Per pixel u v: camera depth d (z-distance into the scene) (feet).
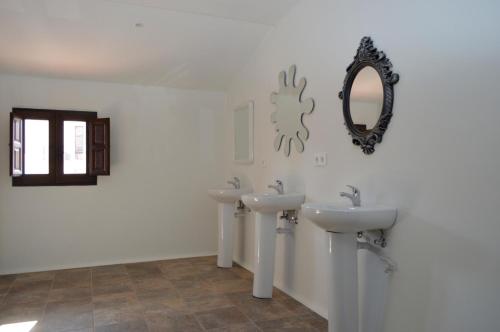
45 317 10.18
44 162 15.05
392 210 7.73
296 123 11.49
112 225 15.87
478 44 6.21
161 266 15.35
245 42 13.62
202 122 17.19
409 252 7.49
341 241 7.96
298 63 11.48
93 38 12.56
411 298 7.43
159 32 12.54
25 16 11.18
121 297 11.70
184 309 10.69
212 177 17.35
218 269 14.88
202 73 15.64
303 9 11.20
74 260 15.33
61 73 14.73
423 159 7.20
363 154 8.80
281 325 9.61
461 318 6.47
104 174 15.29
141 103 16.30
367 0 8.68
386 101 7.91
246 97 15.07
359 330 8.71
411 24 7.48
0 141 14.48
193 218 17.07
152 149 16.43
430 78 7.06
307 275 10.98
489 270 6.04
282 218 11.83
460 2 6.51
